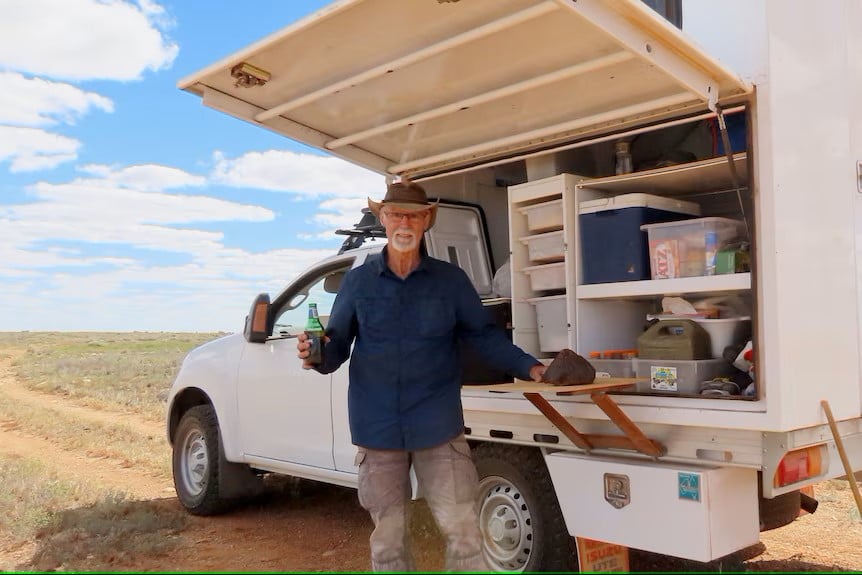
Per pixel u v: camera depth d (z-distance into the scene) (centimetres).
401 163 516
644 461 362
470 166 490
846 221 376
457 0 308
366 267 347
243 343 597
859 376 375
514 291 449
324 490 693
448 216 533
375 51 359
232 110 428
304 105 429
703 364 360
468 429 445
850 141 387
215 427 613
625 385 359
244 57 366
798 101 350
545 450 404
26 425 1171
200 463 624
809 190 351
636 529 354
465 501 333
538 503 403
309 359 333
